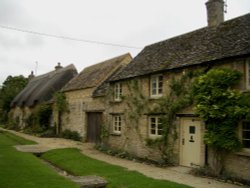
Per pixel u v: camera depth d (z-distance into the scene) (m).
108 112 21.17
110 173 12.21
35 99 35.69
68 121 28.88
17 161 13.68
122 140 18.95
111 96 20.92
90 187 10.11
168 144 15.02
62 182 9.91
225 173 11.88
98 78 25.05
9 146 20.25
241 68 11.98
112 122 20.50
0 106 55.28
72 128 27.91
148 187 9.93
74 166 14.01
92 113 24.52
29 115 37.66
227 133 11.70
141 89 17.50
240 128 11.63
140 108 17.39
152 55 19.25
